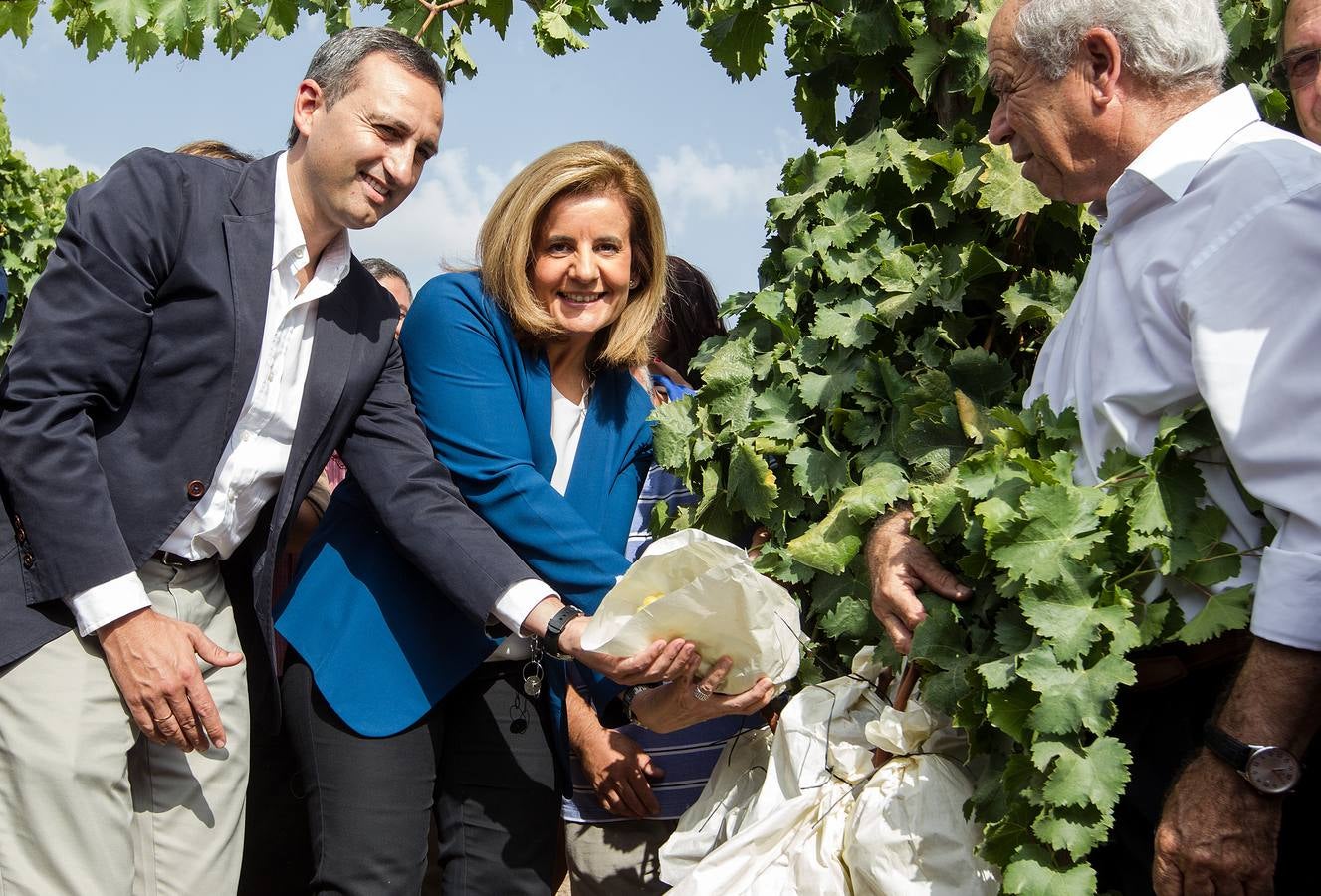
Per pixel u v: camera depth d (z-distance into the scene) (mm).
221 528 2492
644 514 2986
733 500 2820
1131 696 2049
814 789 2369
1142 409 1978
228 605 2615
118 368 2318
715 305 3414
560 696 2727
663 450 2820
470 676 2723
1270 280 1822
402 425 2668
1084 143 2107
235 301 2385
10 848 2287
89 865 2293
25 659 2295
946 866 2125
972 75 2777
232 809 2576
